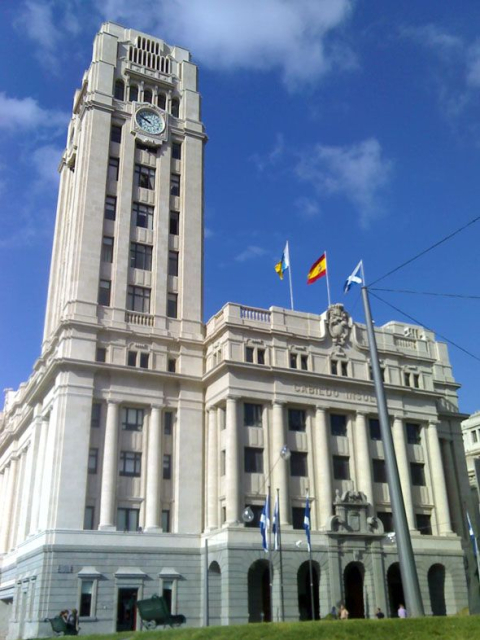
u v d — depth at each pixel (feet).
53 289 270.87
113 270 231.91
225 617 183.83
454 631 72.13
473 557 229.86
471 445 368.07
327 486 212.02
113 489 201.98
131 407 217.15
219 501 208.33
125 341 222.89
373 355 86.33
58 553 187.21
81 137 254.06
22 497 253.44
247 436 209.56
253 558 192.44
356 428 226.99
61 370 208.74
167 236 247.09
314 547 200.44
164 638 87.45
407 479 227.20
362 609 206.39
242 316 224.74
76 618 172.96
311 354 230.07
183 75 280.51
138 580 193.88
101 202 237.45
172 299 240.32
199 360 231.91
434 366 274.77
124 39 274.57
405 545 77.00
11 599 242.17
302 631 76.28
